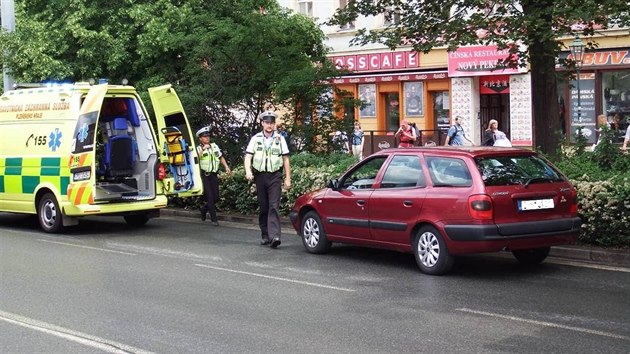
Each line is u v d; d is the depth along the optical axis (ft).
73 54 69.97
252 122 67.41
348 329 25.58
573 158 44.80
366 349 23.24
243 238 47.11
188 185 53.26
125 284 33.42
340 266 37.17
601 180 39.42
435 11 46.39
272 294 31.17
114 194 49.85
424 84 100.94
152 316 27.78
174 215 59.67
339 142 64.54
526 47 51.96
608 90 86.43
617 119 85.87
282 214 52.95
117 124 52.16
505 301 29.32
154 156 51.90
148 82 66.69
